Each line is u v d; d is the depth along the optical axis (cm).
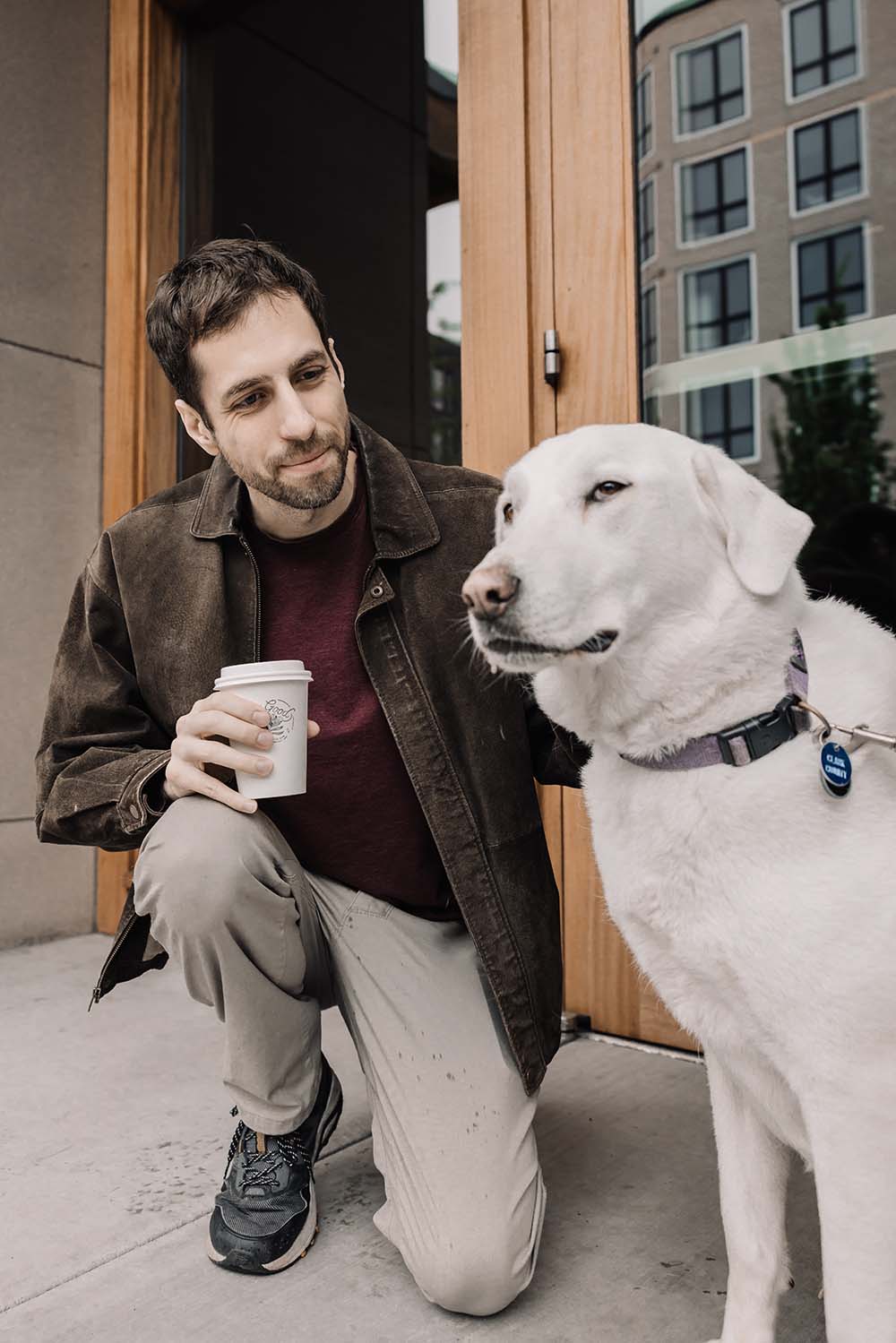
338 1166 172
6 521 310
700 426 218
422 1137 138
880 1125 102
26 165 316
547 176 232
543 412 235
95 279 334
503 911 148
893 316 194
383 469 160
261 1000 145
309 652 157
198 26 340
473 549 159
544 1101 194
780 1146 120
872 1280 100
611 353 225
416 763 149
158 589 160
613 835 121
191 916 139
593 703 122
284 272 150
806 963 104
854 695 113
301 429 140
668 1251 144
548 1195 160
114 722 163
